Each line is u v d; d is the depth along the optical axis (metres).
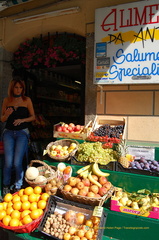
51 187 2.93
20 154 3.87
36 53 4.85
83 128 3.83
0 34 5.07
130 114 3.87
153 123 3.72
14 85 3.92
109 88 3.98
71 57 4.48
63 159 3.42
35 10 4.66
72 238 2.29
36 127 5.65
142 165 3.00
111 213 2.54
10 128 3.86
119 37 3.67
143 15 3.49
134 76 3.61
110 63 3.77
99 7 4.02
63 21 4.38
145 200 2.60
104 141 3.45
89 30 4.14
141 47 3.54
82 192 2.69
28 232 2.52
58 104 7.18
